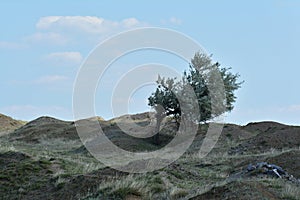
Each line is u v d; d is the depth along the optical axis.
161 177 21.86
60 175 23.58
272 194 16.69
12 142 45.34
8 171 24.47
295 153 25.16
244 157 29.61
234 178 21.56
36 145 43.62
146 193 19.52
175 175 23.73
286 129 38.84
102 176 21.75
